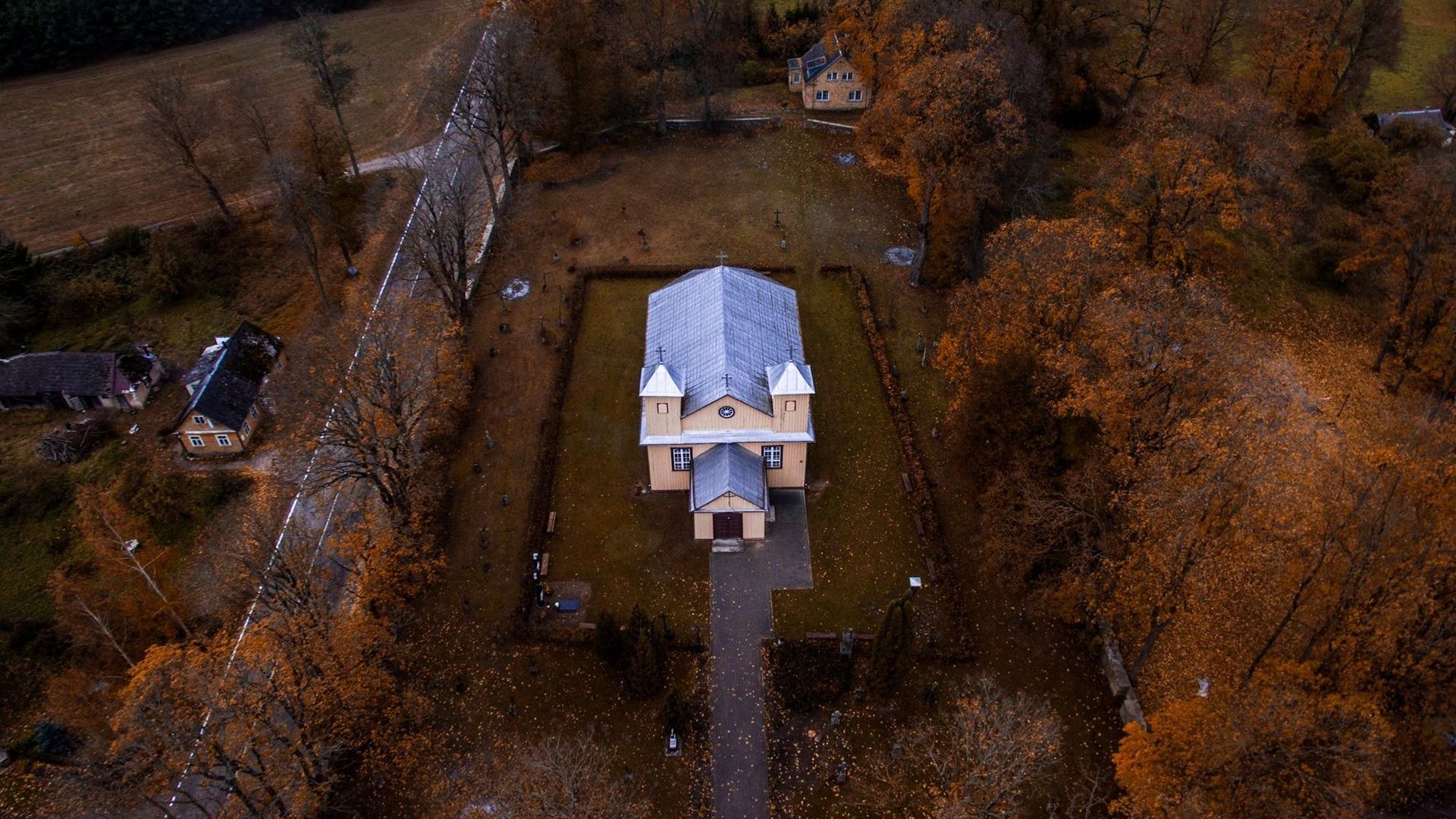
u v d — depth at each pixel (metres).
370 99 122.12
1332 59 104.31
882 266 92.69
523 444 75.06
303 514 69.88
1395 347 79.25
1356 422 73.94
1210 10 102.44
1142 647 60.50
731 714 57.88
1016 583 60.50
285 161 85.94
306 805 49.56
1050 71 97.88
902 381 80.25
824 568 66.00
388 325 72.12
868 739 56.66
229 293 94.00
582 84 104.38
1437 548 48.19
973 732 50.22
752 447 68.06
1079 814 52.84
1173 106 81.38
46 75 126.38
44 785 56.69
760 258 93.44
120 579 63.38
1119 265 65.56
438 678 59.78
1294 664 50.59
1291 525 51.94
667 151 110.56
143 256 96.31
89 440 77.50
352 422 62.19
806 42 125.75
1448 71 114.88
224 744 46.78
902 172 96.50
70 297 90.19
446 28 140.12
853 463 73.31
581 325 86.00
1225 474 48.53
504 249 94.75
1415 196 75.94
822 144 110.94
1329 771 42.22
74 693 57.19
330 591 64.88
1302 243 92.50
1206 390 54.59
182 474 74.12
